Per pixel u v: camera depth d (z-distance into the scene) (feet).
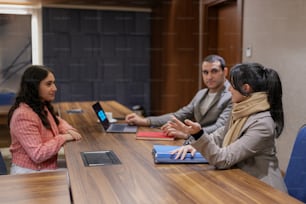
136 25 17.40
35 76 5.92
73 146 5.58
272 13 9.78
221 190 3.64
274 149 4.76
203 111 7.50
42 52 16.58
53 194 3.51
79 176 4.06
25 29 16.52
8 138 10.66
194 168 4.42
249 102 4.79
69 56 16.84
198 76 14.70
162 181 3.92
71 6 16.47
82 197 3.43
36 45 16.72
